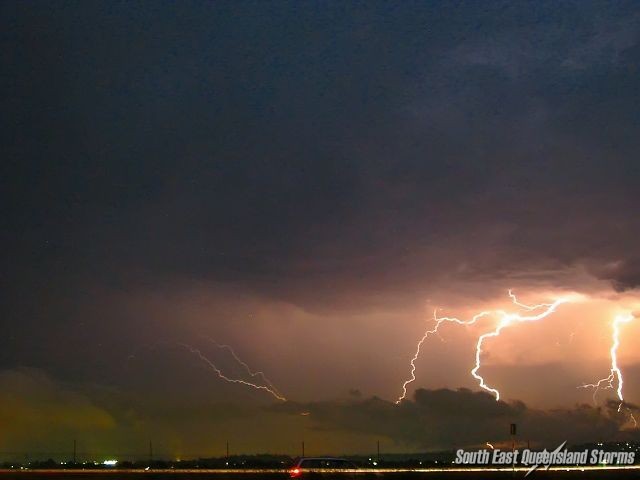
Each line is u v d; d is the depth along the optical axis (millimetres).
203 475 63219
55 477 63094
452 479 55781
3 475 65312
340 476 57250
